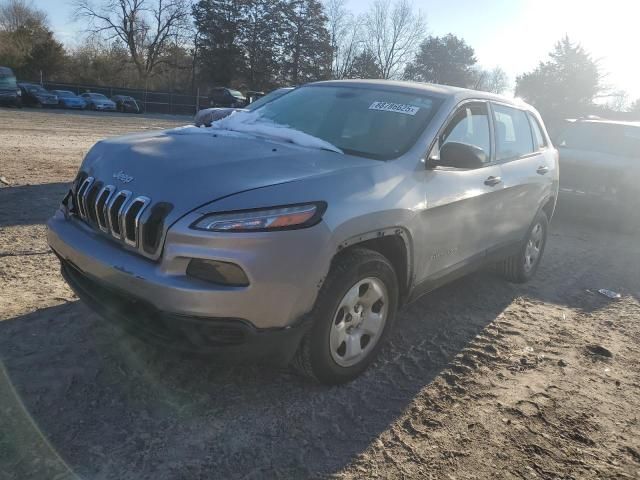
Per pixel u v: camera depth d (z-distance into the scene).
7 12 57.31
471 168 3.78
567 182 8.95
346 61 63.75
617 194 8.52
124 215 2.97
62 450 2.67
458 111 4.25
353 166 3.39
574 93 59.81
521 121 5.49
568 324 4.82
